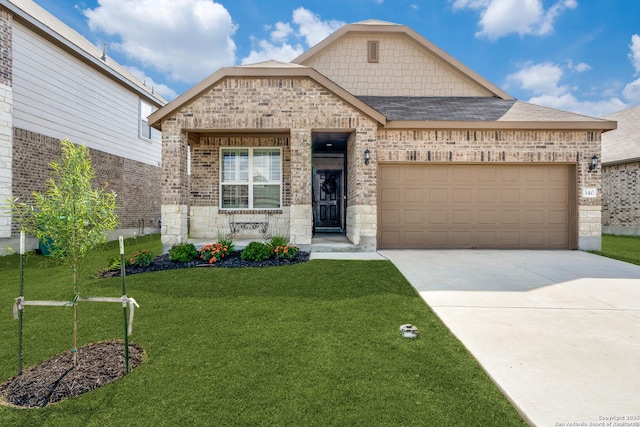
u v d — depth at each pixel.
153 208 16.69
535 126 8.95
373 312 4.31
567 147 9.12
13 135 9.48
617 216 14.88
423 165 9.38
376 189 8.77
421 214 9.39
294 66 8.90
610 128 8.88
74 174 2.94
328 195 13.67
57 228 2.92
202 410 2.38
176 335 3.65
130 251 9.65
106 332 3.76
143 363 3.07
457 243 9.41
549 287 5.44
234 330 3.76
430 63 12.11
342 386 2.67
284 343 3.43
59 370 2.95
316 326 3.87
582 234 9.13
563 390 2.59
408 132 9.11
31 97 10.10
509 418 2.30
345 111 8.70
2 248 9.02
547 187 9.41
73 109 11.68
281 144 10.27
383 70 12.08
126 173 14.59
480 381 2.74
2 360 3.14
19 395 2.59
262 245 7.44
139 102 15.52
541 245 9.41
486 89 12.03
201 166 10.24
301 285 5.49
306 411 2.37
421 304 4.62
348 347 3.34
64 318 4.16
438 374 2.84
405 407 2.41
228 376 2.82
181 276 6.02
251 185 10.37
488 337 3.56
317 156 12.93
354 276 6.00
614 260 7.71
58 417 2.34
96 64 12.38
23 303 2.95
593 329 3.77
